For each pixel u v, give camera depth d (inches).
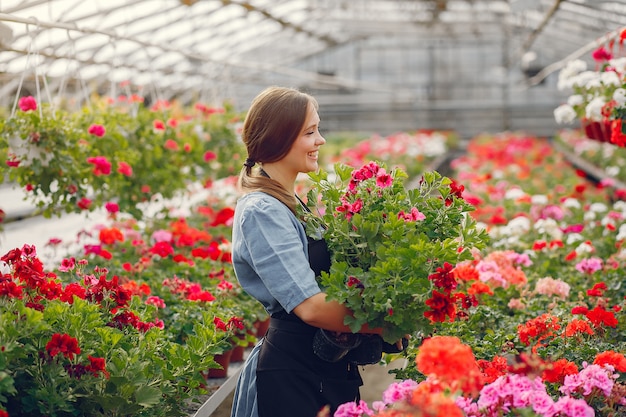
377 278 89.4
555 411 93.4
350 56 986.7
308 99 97.9
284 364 95.6
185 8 397.4
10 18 202.4
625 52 289.4
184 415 128.7
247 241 93.4
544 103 992.2
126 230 255.3
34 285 116.6
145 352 123.6
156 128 274.5
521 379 95.6
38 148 201.6
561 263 244.4
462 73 992.2
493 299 184.4
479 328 164.2
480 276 182.9
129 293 127.6
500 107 993.5
